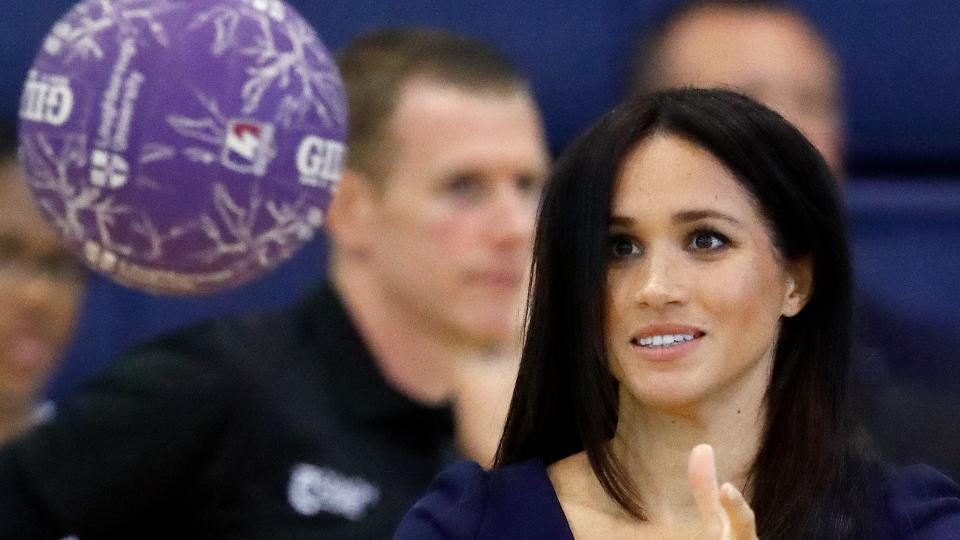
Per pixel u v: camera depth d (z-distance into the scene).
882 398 10.76
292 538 9.02
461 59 10.53
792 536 6.56
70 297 12.20
